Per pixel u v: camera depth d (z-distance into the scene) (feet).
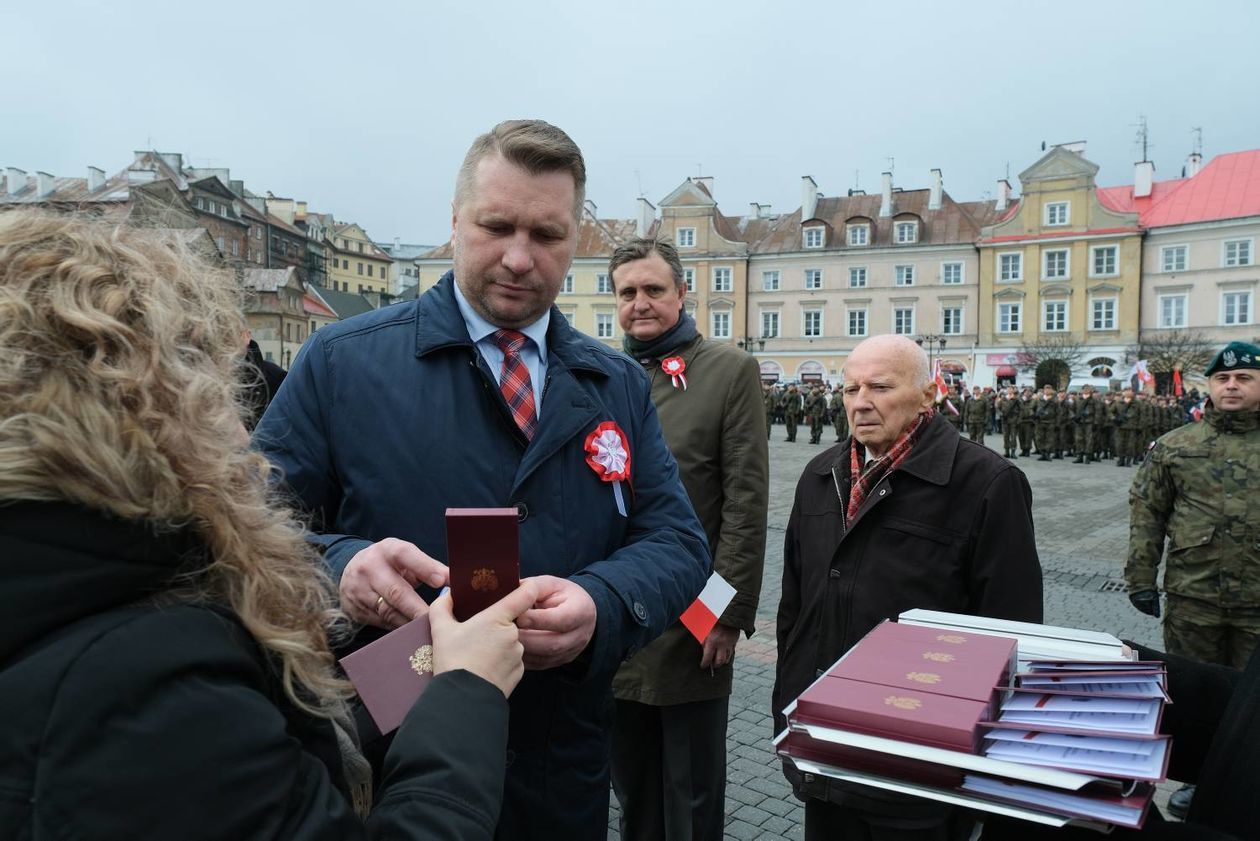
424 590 5.09
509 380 5.70
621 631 5.07
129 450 2.52
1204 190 150.61
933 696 4.13
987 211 177.78
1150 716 3.88
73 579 2.42
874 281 171.22
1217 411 12.35
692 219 182.60
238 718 2.55
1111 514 40.19
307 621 3.19
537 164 5.42
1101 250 153.48
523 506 5.40
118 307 2.67
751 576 9.11
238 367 3.34
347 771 3.61
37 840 2.21
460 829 2.96
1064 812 3.54
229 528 2.81
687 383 9.64
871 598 7.82
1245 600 11.89
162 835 2.33
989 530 7.48
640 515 6.24
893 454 8.05
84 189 193.06
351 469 5.46
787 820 11.23
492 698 3.44
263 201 249.75
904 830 6.85
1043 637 5.48
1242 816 4.11
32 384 2.47
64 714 2.27
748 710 15.05
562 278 5.75
